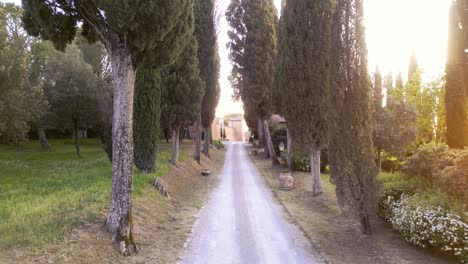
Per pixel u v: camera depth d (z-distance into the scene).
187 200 14.86
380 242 9.18
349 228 10.59
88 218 9.11
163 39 8.91
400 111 17.89
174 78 20.53
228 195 16.00
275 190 17.47
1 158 24.92
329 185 17.92
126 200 8.57
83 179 14.84
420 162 10.98
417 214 8.35
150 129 16.83
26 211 9.51
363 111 9.76
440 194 8.81
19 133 21.23
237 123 79.44
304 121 15.63
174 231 10.23
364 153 9.67
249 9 27.45
